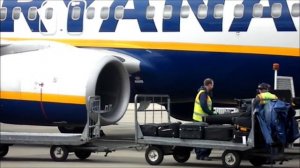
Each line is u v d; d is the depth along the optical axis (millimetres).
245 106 12672
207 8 14844
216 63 14719
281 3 14156
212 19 14719
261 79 14484
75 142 12305
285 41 14016
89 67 13281
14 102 13648
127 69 15414
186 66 15070
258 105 11094
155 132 12000
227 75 14734
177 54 15086
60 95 13289
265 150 11398
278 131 10945
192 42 14906
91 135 12859
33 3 16922
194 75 15086
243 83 14734
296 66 13992
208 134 11562
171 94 15875
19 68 13672
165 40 15211
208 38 14734
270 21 14148
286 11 14062
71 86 13227
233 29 14484
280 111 10945
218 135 11453
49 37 16547
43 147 15406
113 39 15797
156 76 15445
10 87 13641
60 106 13312
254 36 14273
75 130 17938
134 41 15547
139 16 15562
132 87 15859
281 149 11453
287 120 11258
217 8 14742
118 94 14289
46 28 16578
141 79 15664
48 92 13375
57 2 16641
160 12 15344
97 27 16000
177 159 12430
